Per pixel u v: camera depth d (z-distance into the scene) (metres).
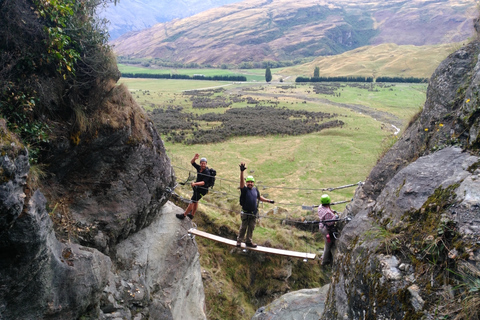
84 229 7.76
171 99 80.25
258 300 16.08
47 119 7.09
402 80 103.50
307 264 17.62
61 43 6.97
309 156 34.97
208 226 17.69
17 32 6.58
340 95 82.75
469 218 4.29
